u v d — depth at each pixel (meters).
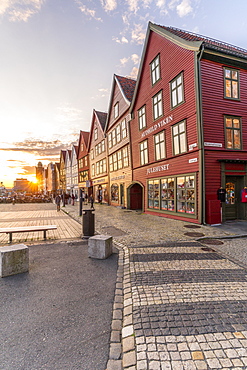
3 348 2.51
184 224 10.65
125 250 6.43
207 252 6.07
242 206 11.45
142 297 3.60
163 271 4.73
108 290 3.96
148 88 15.61
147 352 2.38
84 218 8.17
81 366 2.25
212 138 10.77
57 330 2.83
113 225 10.69
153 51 14.77
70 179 46.38
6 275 4.55
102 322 3.01
